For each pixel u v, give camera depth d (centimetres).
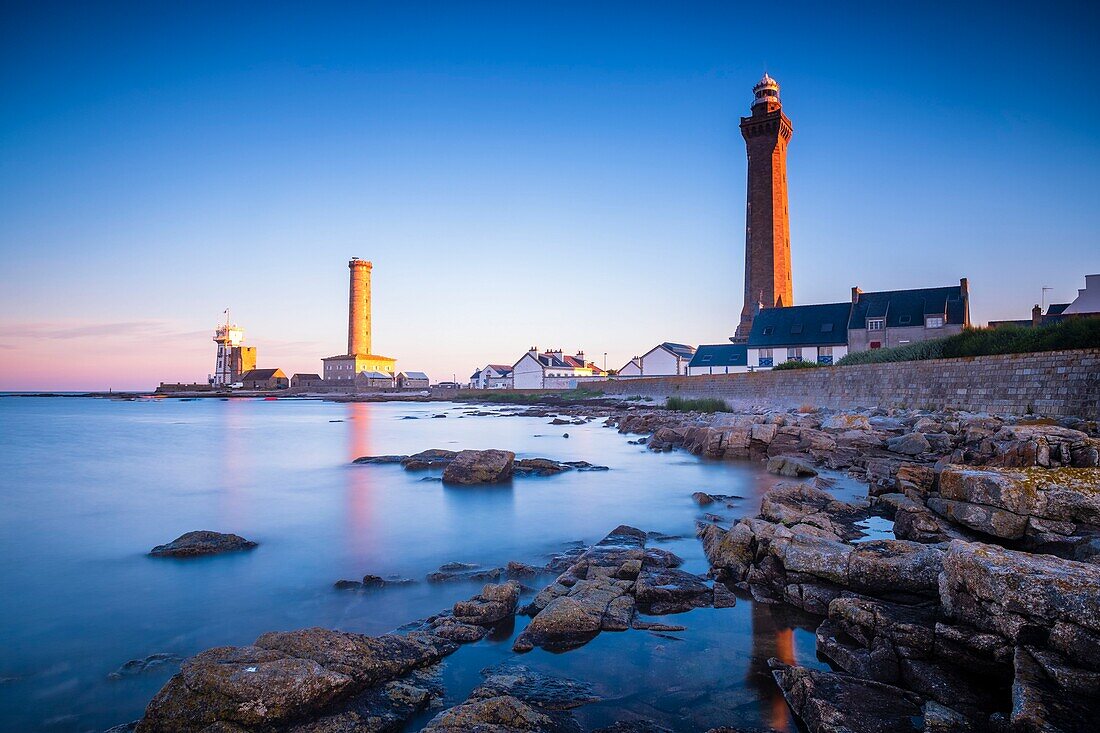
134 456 3600
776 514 1405
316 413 8731
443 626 950
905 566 947
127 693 797
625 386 9138
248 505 2041
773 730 692
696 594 1078
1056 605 667
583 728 686
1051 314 6112
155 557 1418
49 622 1035
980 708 670
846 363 5012
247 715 646
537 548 1484
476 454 2519
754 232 9181
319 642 782
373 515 1861
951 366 3262
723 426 3394
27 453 3772
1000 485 1114
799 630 948
